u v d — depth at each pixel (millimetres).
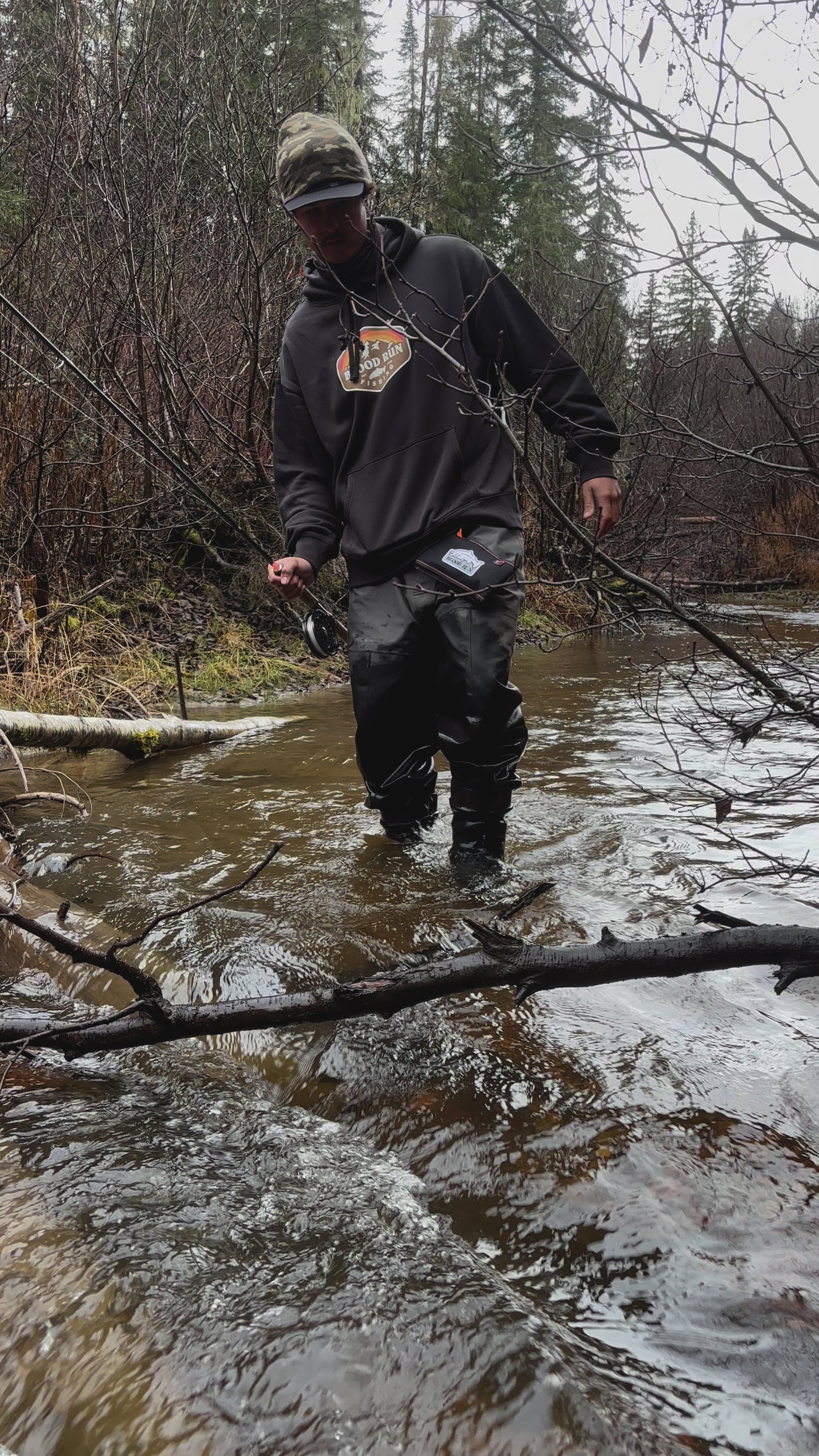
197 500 6957
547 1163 1468
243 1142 1531
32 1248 1250
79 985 2123
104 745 4336
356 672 2771
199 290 7641
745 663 2031
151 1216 1321
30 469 5844
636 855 2830
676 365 3428
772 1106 1597
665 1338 1153
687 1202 1371
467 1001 1987
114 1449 1002
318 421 2787
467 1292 1171
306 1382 1044
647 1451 967
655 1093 1636
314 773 4031
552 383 2652
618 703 5449
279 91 7355
